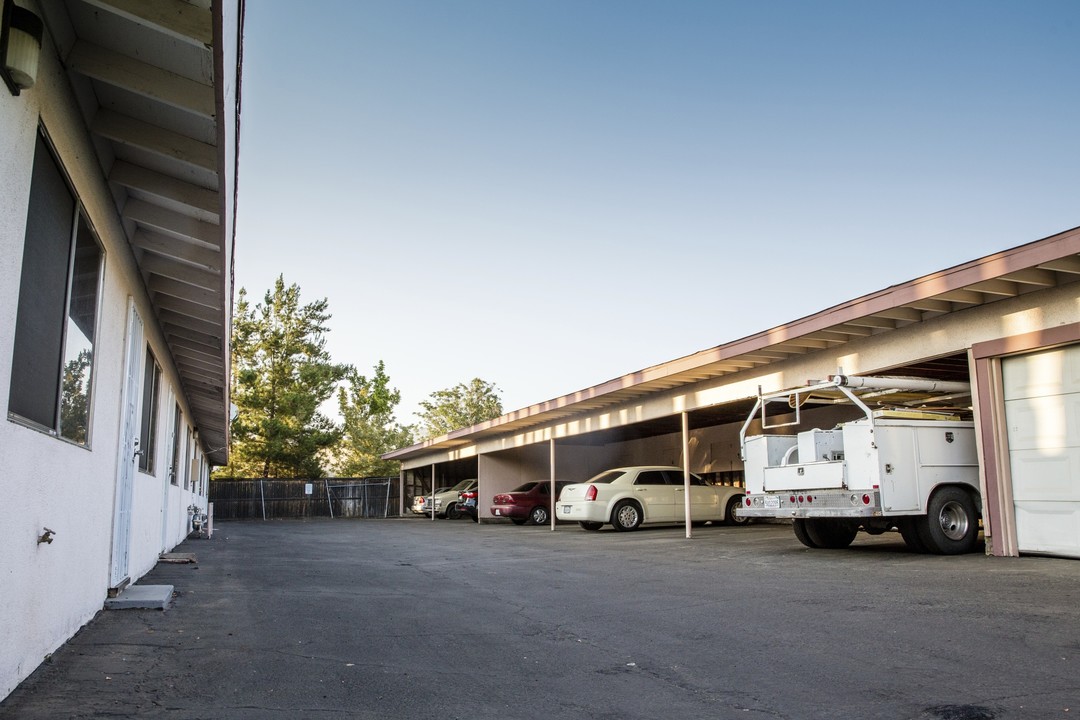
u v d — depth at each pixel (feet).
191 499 69.05
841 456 37.70
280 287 143.43
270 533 72.13
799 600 23.17
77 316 16.67
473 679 14.65
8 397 11.51
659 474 66.28
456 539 58.65
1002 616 19.20
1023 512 32.17
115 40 13.39
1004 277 29.99
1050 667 14.44
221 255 20.38
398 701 13.06
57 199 14.46
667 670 15.30
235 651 16.80
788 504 38.22
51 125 13.41
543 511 82.12
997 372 33.30
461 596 26.03
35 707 11.91
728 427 80.89
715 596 24.75
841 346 41.45
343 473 172.96
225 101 12.50
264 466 138.82
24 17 10.87
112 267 20.44
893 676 14.25
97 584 20.43
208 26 11.46
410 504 129.59
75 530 16.97
